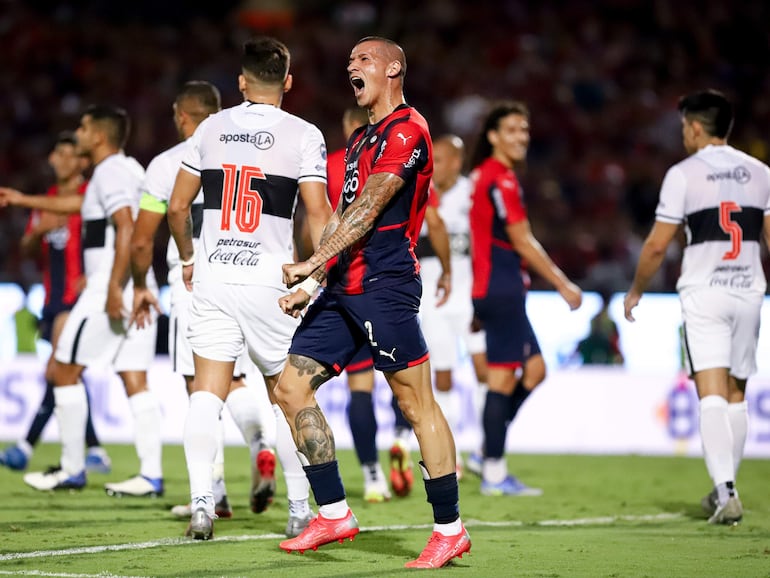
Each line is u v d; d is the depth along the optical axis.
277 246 19.16
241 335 19.23
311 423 17.81
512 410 29.98
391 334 17.02
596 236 60.34
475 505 26.28
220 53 78.00
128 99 73.06
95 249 26.27
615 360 43.81
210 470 19.39
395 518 23.31
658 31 78.81
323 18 83.81
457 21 80.88
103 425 42.72
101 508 23.91
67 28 78.44
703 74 75.88
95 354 26.14
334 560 17.56
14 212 60.47
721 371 23.55
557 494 29.00
